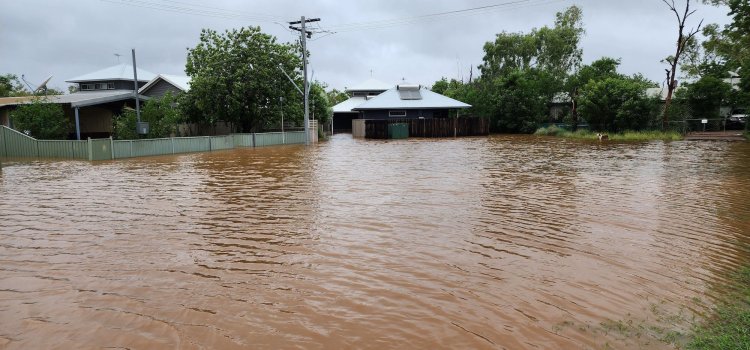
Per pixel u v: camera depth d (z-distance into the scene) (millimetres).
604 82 38688
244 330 4398
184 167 17828
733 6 30375
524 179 13766
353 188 12305
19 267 6156
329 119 47062
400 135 39906
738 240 7207
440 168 16672
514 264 6176
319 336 4285
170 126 26844
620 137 34656
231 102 30859
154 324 4520
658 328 4352
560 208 9625
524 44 56281
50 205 10297
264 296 5184
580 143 30594
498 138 38219
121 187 12805
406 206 9898
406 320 4594
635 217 8781
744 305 4820
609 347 4020
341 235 7629
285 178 14422
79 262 6344
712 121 36500
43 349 4047
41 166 18531
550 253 6633
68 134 26953
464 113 50594
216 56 31062
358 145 30891
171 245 7121
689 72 42906
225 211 9547
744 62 34812
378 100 45844
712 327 4340
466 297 5129
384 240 7324
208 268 6090
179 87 37875
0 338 4246
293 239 7418
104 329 4418
